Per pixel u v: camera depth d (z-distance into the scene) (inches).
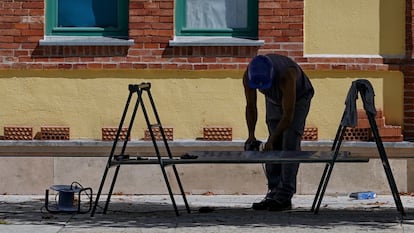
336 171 1253.7
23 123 1268.5
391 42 1272.1
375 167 1255.5
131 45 1267.2
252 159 964.0
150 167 1263.5
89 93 1267.2
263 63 1001.5
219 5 1295.5
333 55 1268.5
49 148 1253.1
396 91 1267.2
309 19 1272.1
